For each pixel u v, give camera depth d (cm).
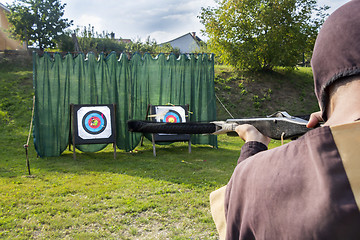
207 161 753
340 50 50
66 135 828
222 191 75
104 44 2286
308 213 48
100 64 866
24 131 1023
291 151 55
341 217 45
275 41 1381
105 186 542
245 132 86
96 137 794
